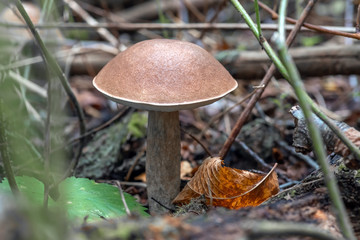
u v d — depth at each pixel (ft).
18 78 1.57
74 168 1.44
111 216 1.15
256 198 1.14
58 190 1.20
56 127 1.53
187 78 1.11
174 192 1.24
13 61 1.58
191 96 1.10
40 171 1.41
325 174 0.89
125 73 1.12
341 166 1.06
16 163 1.43
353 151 0.94
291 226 0.79
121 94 1.10
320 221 0.95
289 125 1.64
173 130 1.21
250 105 1.30
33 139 1.60
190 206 1.15
